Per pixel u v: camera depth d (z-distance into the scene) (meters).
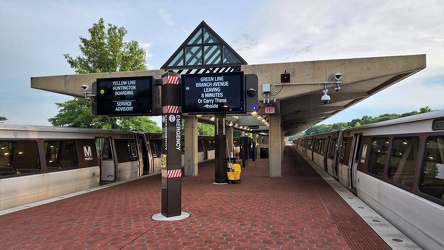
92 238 5.80
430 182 5.07
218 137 13.10
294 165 22.25
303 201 9.02
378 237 5.72
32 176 9.36
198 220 7.00
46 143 10.31
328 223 6.68
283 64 11.20
